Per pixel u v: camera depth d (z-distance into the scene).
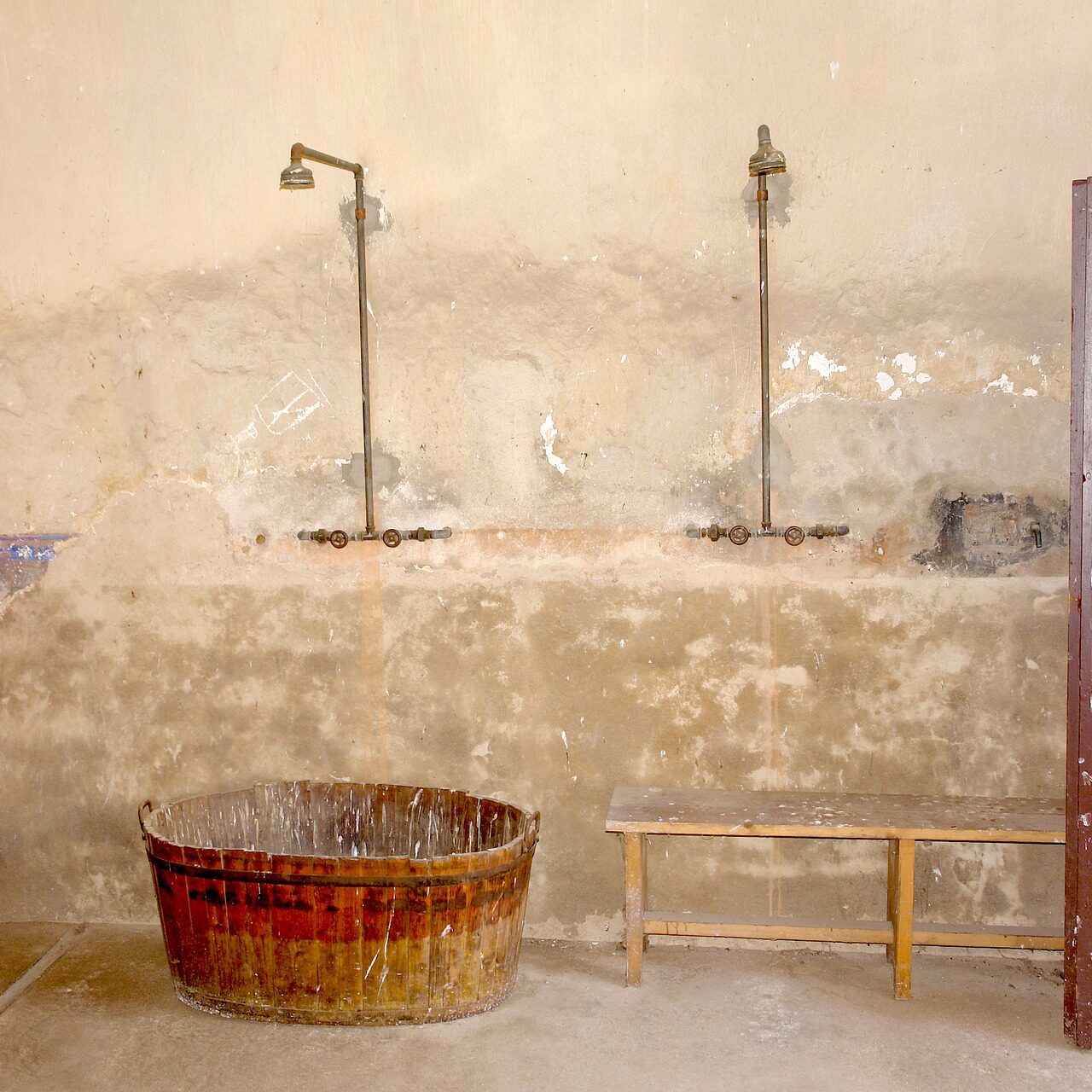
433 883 2.99
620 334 3.62
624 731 3.66
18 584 3.91
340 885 2.99
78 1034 3.06
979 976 3.38
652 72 3.55
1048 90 3.39
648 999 3.24
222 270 3.80
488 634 3.71
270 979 3.09
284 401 3.80
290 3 3.70
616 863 3.68
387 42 3.66
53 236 3.87
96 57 3.82
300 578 3.80
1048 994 3.26
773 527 3.57
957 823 3.12
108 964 3.54
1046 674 3.49
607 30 3.56
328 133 3.72
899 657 3.53
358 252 3.69
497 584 3.70
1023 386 3.46
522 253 3.64
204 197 3.80
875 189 3.48
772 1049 2.92
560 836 3.71
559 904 3.71
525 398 3.68
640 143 3.57
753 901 3.62
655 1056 2.90
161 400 3.85
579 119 3.59
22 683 3.91
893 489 3.52
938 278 3.47
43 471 3.90
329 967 3.05
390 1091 2.74
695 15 3.52
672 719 3.64
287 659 3.81
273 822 3.69
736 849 3.62
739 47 3.51
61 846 3.91
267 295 3.79
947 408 3.49
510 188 3.63
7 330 3.88
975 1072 2.80
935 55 3.43
